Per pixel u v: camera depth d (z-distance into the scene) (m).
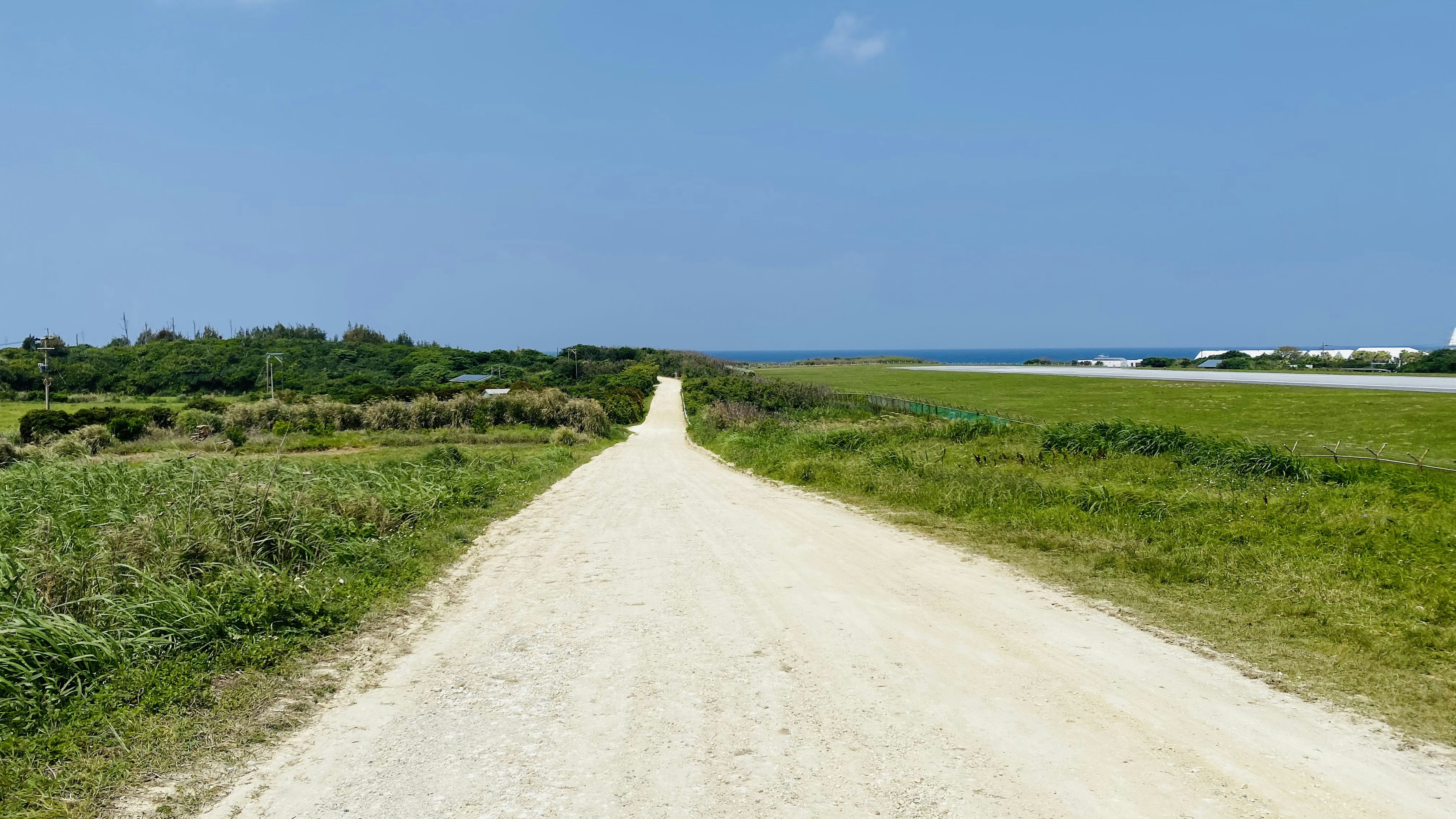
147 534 7.88
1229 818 3.44
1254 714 4.64
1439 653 5.68
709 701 4.95
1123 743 4.23
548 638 6.40
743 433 32.41
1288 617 6.59
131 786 3.95
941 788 3.75
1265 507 10.80
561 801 3.71
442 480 15.51
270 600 6.57
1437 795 3.66
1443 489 12.31
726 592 7.80
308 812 3.66
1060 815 3.48
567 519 13.09
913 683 5.18
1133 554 8.80
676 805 3.63
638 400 65.56
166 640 5.71
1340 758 4.05
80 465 14.24
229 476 10.55
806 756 4.13
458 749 4.33
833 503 14.41
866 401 43.22
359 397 57.44
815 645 6.02
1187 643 5.98
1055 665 5.51
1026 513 11.33
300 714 4.90
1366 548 8.73
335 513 10.43
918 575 8.41
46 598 6.07
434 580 8.60
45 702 4.72
